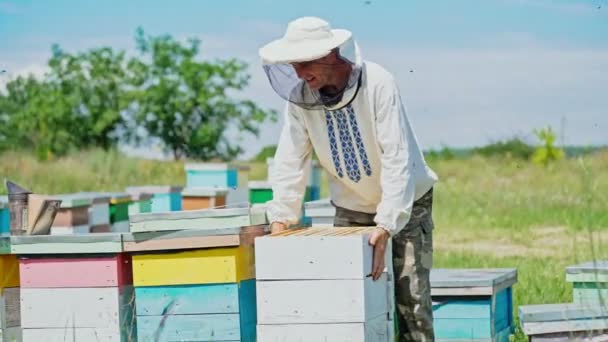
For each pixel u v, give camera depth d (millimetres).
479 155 25219
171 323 5098
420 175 4832
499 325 6289
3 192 16188
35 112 34281
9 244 5293
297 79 4656
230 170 12453
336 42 4379
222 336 5039
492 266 9484
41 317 5305
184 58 36188
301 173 4973
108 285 5219
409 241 4934
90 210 10133
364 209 5066
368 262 4363
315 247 4301
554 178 17906
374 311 4445
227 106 35656
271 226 4996
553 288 7684
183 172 23406
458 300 6000
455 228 13430
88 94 35219
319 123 4773
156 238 5070
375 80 4586
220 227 4992
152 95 35094
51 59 35531
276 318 4352
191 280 5055
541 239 11930
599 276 5660
